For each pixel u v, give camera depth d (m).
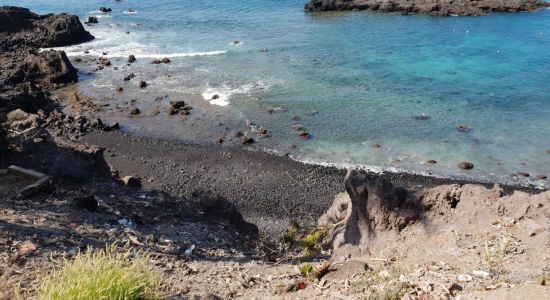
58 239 10.64
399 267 9.48
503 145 31.66
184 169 29.78
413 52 51.53
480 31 58.50
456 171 28.84
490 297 6.81
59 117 36.56
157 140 33.72
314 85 43.09
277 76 45.69
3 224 10.97
